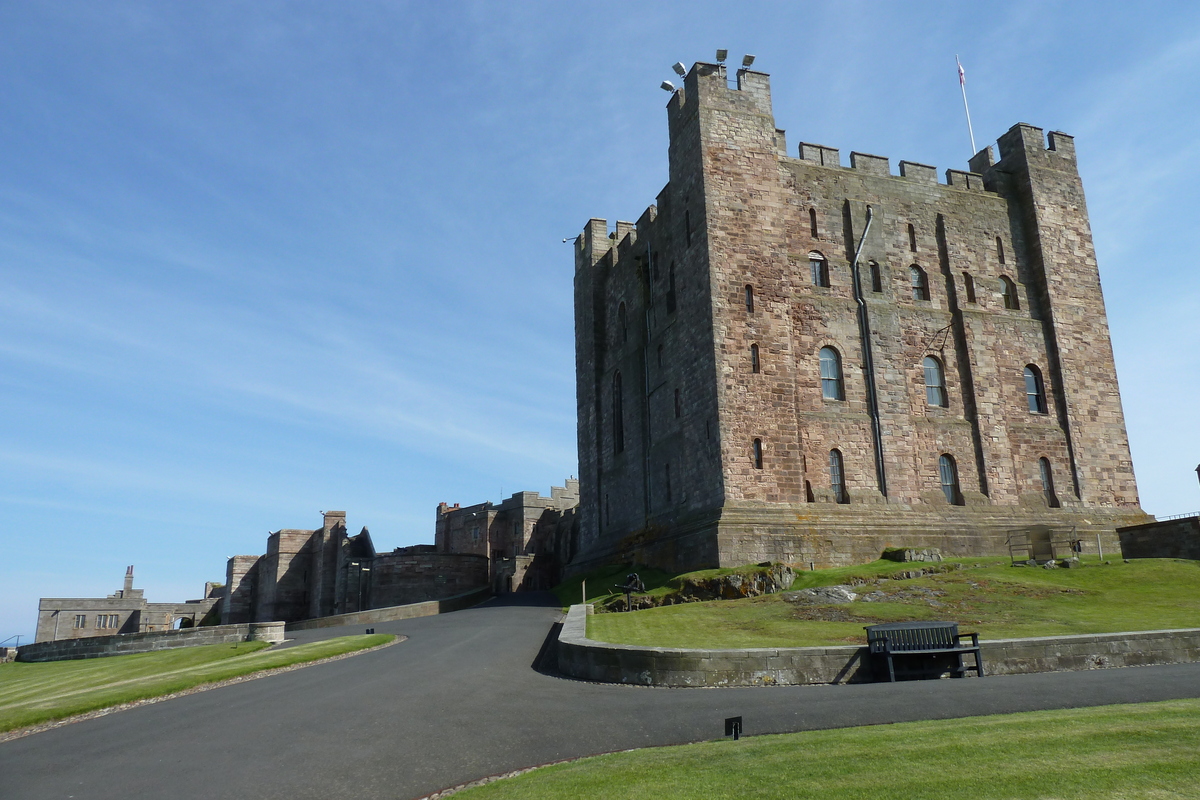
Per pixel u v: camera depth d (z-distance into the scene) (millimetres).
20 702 20641
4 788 12875
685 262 45938
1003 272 50625
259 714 16969
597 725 14906
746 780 10477
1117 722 11977
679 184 47312
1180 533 34125
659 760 11867
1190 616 24406
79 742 15703
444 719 15695
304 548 76250
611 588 44188
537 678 20484
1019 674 18469
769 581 33719
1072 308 51156
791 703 15711
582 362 64812
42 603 82000
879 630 18938
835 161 48656
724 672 18828
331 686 19953
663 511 47844
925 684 17172
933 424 46094
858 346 45688
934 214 49844
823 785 10000
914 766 10453
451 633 31641
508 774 12367
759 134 46219
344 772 12750
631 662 19516
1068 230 52406
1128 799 8906
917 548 39688
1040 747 10875
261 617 79000
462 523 89500
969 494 45562
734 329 42781
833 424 43844
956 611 26922
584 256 65875
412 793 11805
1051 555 35375
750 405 42000
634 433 54219
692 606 31484
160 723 16859
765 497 41062
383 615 45188
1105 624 23547
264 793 11953
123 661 31062
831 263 46562
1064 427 49062
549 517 79312
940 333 47812
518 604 46625
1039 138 53250
